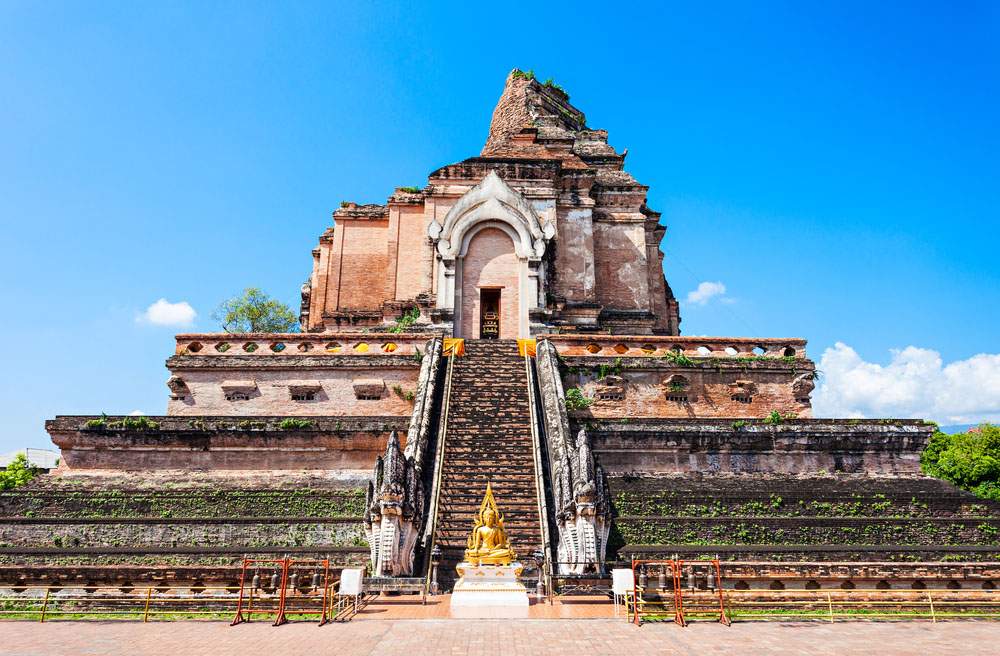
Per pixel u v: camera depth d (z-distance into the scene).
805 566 15.98
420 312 31.09
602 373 24.59
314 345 25.36
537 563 15.95
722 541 17.80
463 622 12.91
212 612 14.04
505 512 17.39
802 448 21.88
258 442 21.66
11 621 13.78
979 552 17.02
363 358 24.44
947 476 34.62
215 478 21.06
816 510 19.03
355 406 24.22
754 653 10.60
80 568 16.17
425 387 21.91
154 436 21.56
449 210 30.56
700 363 24.61
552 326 28.61
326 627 12.60
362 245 35.91
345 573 13.71
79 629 12.79
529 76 45.41
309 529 18.20
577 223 33.50
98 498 19.31
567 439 18.48
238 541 18.02
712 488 20.33
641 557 16.75
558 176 33.81
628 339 25.67
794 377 24.86
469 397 22.14
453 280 29.72
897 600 15.20
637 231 34.62
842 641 11.61
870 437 21.86
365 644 11.12
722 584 15.89
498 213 30.41
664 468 21.80
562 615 13.52
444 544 16.59
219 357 24.39
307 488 20.23
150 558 17.17
